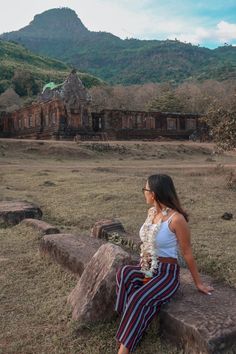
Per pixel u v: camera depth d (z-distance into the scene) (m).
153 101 82.56
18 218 8.64
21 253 6.48
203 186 13.39
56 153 31.30
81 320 4.01
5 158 28.28
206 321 3.43
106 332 3.89
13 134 56.69
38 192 12.79
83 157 31.48
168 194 3.88
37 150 31.58
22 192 12.82
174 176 17.78
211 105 15.83
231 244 6.40
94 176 16.58
